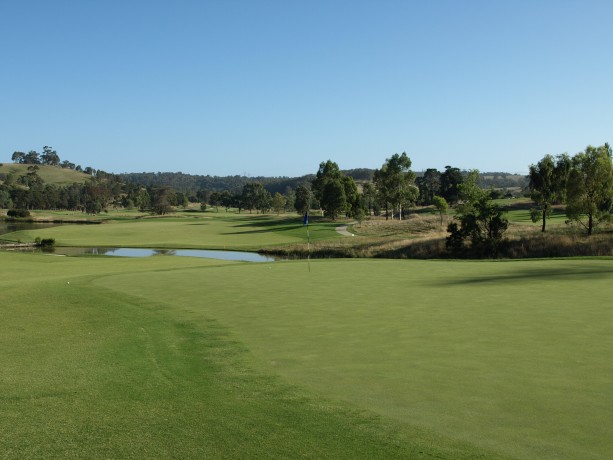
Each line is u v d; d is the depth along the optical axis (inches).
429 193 6333.7
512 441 259.6
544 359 391.9
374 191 5118.1
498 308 591.8
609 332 466.6
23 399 331.6
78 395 339.6
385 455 247.3
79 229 3690.9
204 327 550.9
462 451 249.9
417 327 512.4
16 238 2977.4
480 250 1780.3
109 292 802.8
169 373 391.5
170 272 1077.8
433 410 302.5
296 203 5708.7
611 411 292.5
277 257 2121.1
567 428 272.4
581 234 1836.9
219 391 347.3
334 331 510.3
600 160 1731.1
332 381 361.7
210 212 7588.6
